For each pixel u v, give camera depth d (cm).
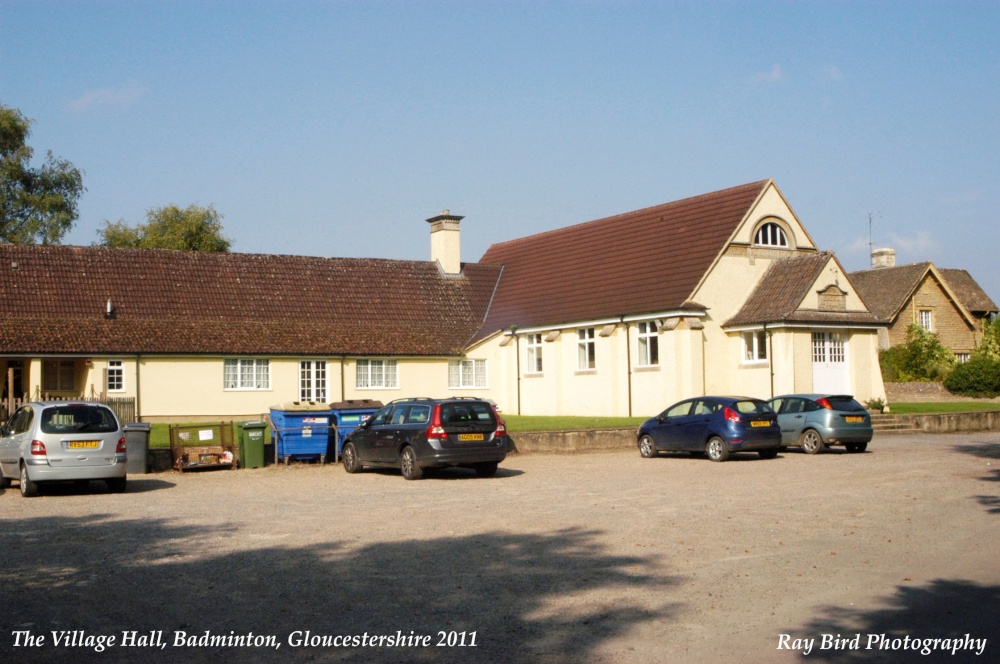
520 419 3719
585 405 4006
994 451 2608
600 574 1079
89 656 802
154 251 4316
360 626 880
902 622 877
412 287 4719
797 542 1253
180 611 937
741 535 1309
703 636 841
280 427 2558
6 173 5956
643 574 1077
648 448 2689
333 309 4400
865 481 1923
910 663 773
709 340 3641
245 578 1073
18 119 6091
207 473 2395
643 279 3916
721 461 2477
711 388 3628
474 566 1127
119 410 3575
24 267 3962
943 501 1611
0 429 2050
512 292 4694
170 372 3831
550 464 2511
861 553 1177
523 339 4362
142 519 1531
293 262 4591
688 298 3594
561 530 1369
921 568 1091
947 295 5669
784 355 3506
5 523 1502
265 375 4025
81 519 1541
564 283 4366
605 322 3891
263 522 1482
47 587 1038
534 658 786
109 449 1898
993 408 4134
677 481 2002
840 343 3681
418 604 955
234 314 4153
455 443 2130
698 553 1190
